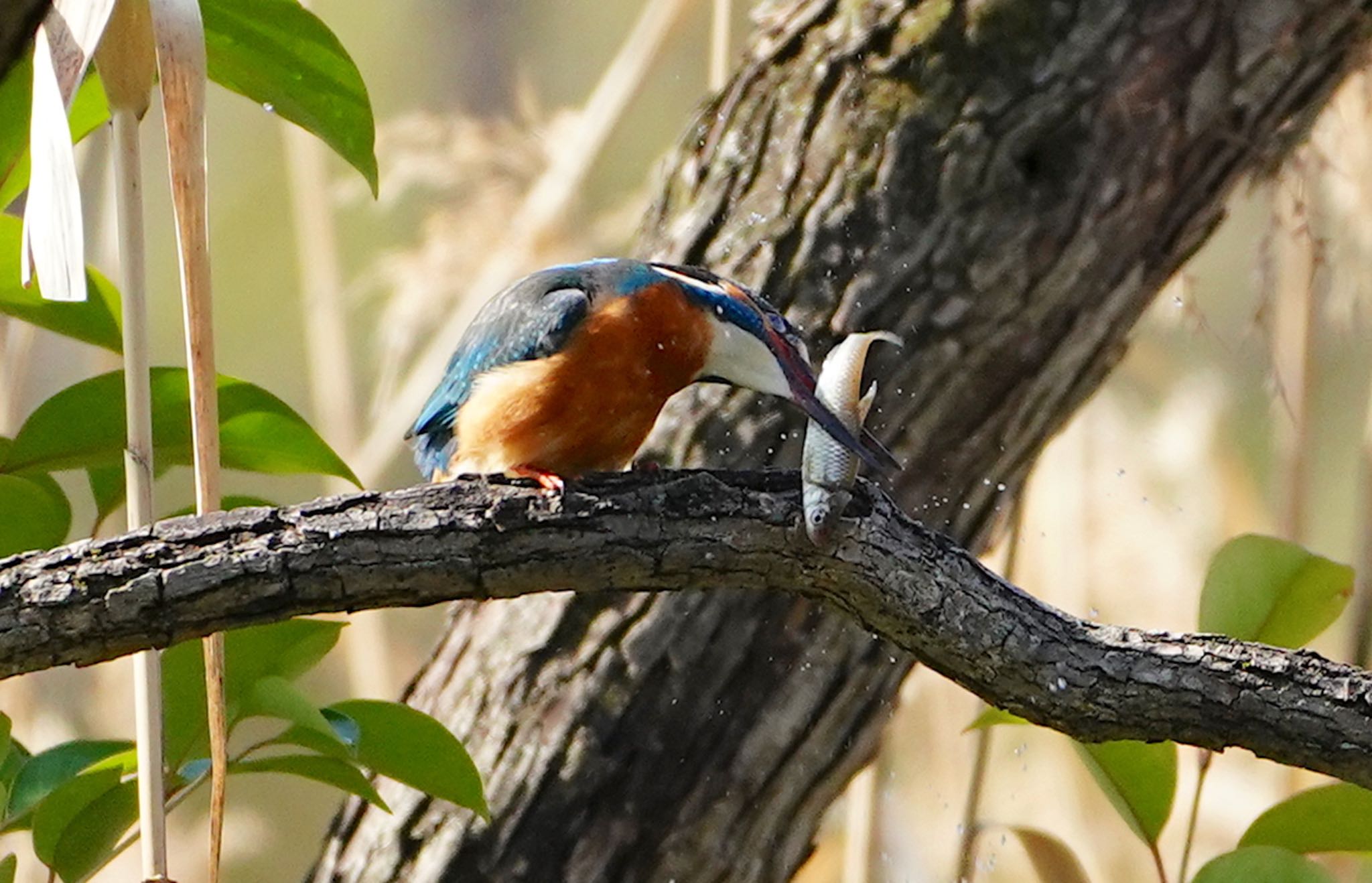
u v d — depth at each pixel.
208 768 6.06
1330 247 6.29
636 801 6.14
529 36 8.76
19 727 6.33
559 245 6.36
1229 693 6.01
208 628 6.00
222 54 6.07
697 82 7.64
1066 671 6.02
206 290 6.00
